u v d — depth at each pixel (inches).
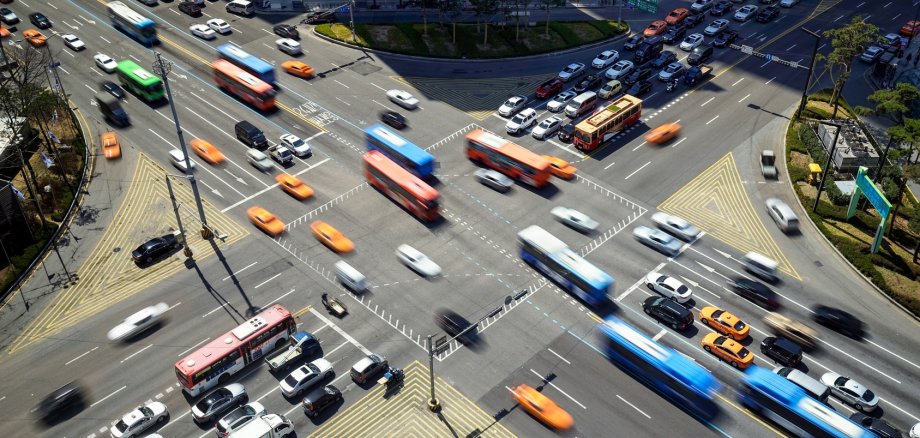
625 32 6146.7
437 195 4092.0
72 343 3420.3
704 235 4062.5
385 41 5890.8
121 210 4220.0
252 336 3255.4
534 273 3806.6
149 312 3550.7
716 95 5359.3
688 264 3860.7
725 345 3312.0
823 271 3833.7
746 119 5078.7
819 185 4436.5
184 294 3671.3
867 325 3506.4
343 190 4372.5
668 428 3036.4
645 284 3735.2
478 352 3371.1
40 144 4697.3
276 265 3841.0
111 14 5984.3
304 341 3326.8
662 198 4335.6
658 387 3208.7
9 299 3666.3
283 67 5570.9
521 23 6220.5
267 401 3147.1
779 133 4936.0
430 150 4722.0
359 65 5634.8
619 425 3048.7
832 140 4655.5
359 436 3011.8
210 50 5753.0
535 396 3166.8
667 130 4960.6
